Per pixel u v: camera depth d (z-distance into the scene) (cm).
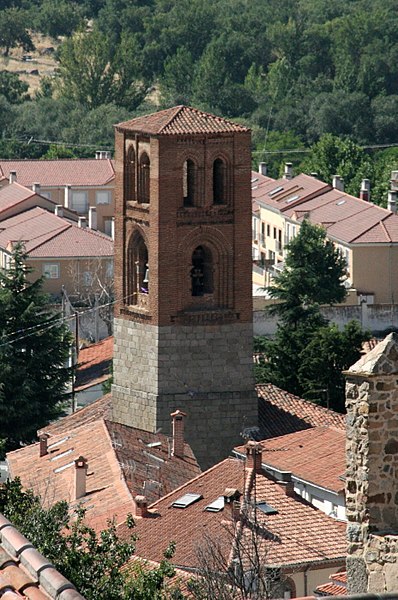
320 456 15775
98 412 19125
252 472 13475
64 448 16325
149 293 18700
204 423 18650
